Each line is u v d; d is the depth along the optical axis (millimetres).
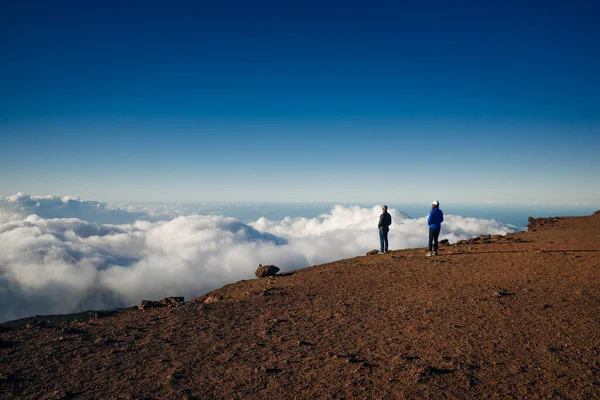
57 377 5137
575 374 4523
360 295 9570
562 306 7250
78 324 8172
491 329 6266
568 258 11742
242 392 4562
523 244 15820
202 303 9805
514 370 4746
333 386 4602
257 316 8148
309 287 11062
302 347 6070
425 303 8266
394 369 4988
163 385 4824
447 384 4473
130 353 6055
